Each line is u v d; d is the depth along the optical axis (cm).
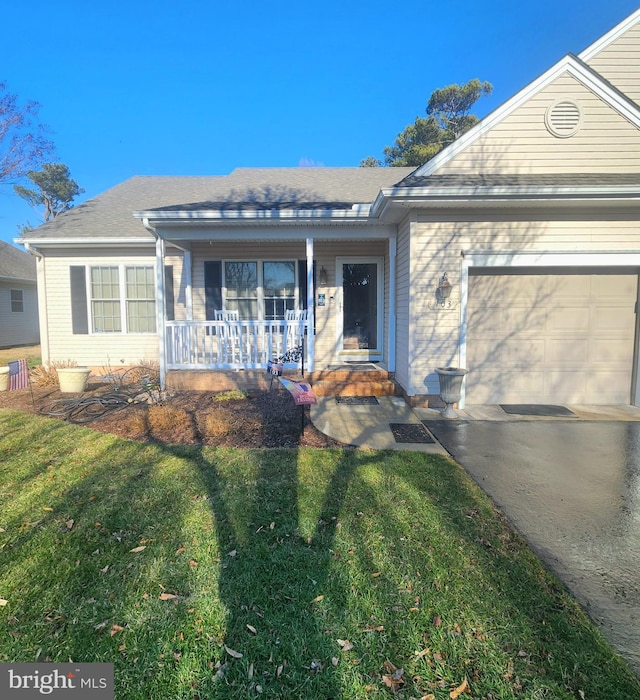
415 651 204
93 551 286
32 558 278
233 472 417
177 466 432
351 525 319
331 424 600
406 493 375
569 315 713
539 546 296
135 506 348
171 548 288
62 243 966
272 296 1000
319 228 809
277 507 346
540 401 723
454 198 624
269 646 206
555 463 458
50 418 634
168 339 827
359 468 431
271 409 671
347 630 217
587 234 680
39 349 1794
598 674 191
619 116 685
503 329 713
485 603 236
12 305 1977
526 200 630
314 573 262
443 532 311
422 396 701
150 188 1251
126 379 918
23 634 213
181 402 718
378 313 987
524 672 192
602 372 720
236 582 252
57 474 416
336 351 994
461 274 686
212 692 182
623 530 319
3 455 473
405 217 730
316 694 181
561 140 692
